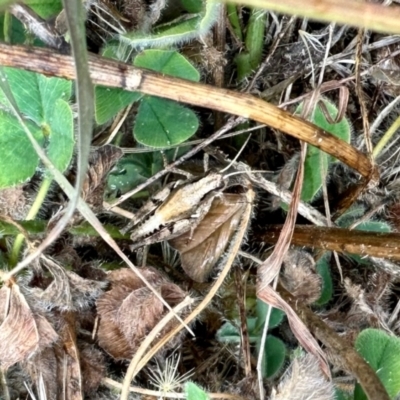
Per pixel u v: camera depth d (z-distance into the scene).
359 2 0.11
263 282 0.17
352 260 0.19
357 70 0.18
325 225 0.18
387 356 0.17
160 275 0.18
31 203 0.17
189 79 0.17
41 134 0.16
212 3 0.17
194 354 0.19
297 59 0.19
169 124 0.17
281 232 0.17
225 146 0.19
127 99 0.17
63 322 0.17
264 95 0.19
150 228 0.17
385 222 0.19
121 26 0.18
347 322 0.19
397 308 0.19
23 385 0.18
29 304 0.17
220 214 0.17
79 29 0.13
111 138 0.18
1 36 0.17
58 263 0.17
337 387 0.18
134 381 0.18
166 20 0.18
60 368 0.17
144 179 0.19
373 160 0.18
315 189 0.18
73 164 0.17
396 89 0.19
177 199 0.17
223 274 0.17
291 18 0.19
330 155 0.18
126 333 0.18
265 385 0.18
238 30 0.19
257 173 0.18
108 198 0.18
